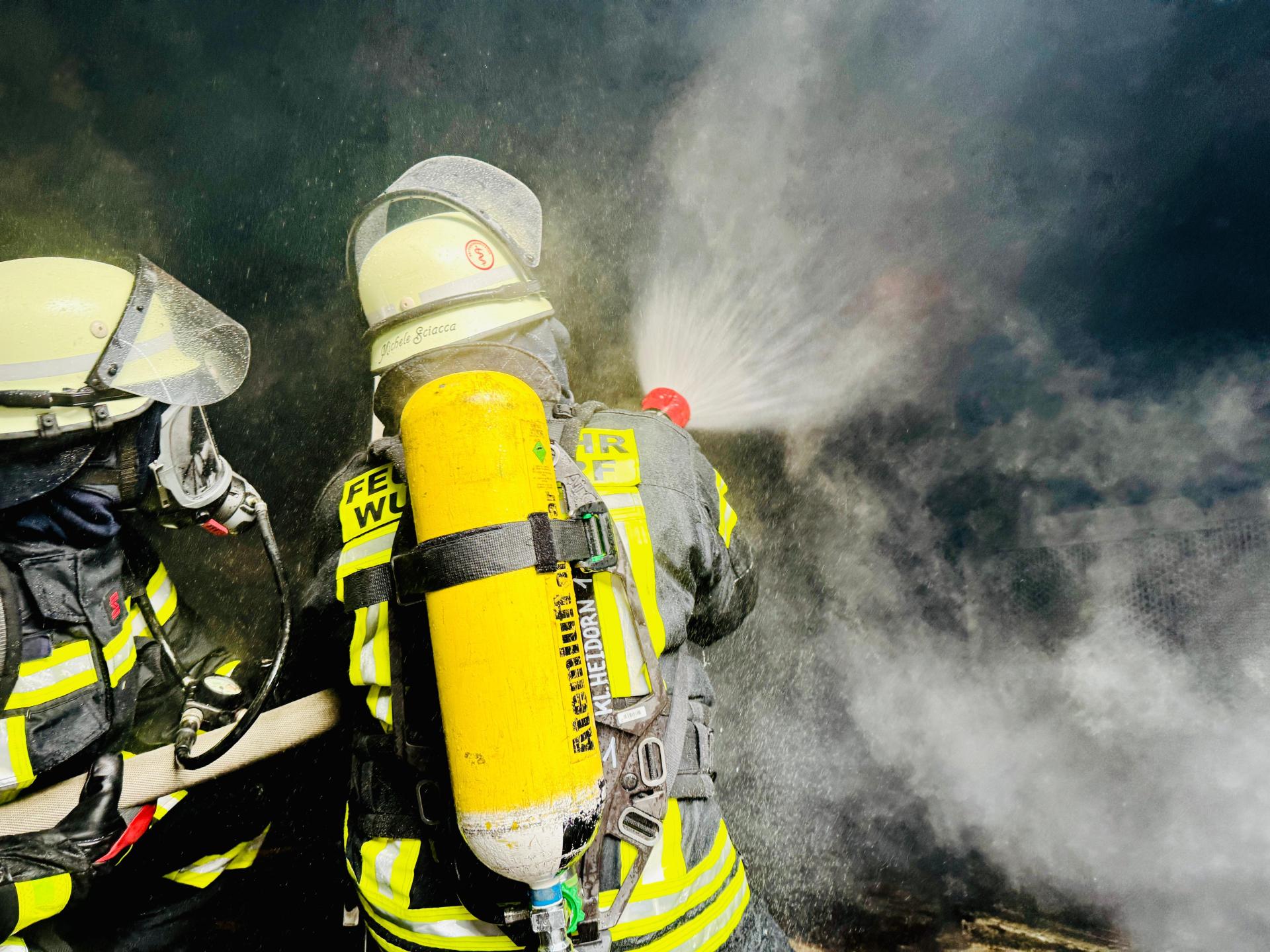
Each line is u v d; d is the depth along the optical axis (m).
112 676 1.61
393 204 1.66
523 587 1.09
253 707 1.47
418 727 1.24
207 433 1.74
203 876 1.80
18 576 1.48
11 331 1.46
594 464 1.35
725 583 1.55
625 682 1.25
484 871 1.17
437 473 1.12
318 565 1.44
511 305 1.46
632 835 1.20
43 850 1.40
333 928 2.39
